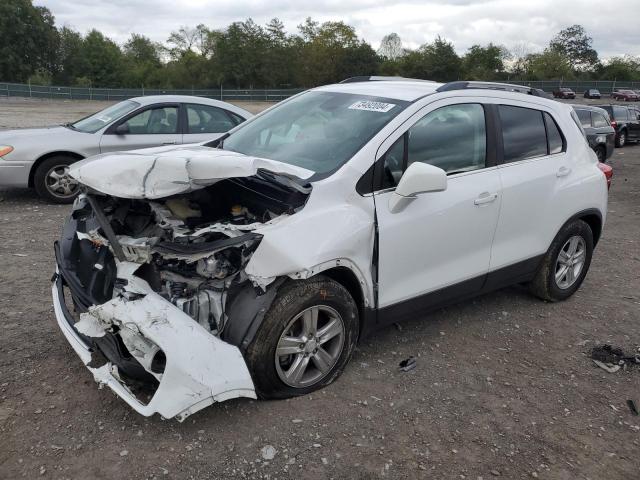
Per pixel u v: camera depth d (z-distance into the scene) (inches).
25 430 119.4
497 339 176.6
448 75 3238.2
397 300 150.0
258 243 120.9
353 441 123.6
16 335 158.4
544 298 204.8
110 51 3371.1
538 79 3302.2
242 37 3142.2
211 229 122.7
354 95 171.5
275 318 125.2
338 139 151.3
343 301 135.9
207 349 115.3
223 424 125.3
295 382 134.0
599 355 169.9
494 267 174.4
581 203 196.9
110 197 146.1
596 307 207.9
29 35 3176.7
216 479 110.1
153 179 123.0
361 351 161.5
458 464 119.7
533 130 184.5
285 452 118.4
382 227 140.7
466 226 160.2
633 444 131.1
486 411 138.8
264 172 131.8
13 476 107.0
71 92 2113.7
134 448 116.3
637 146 874.1
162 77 3341.5
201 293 125.0
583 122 595.8
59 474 108.4
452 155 159.6
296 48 3257.9
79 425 122.0
